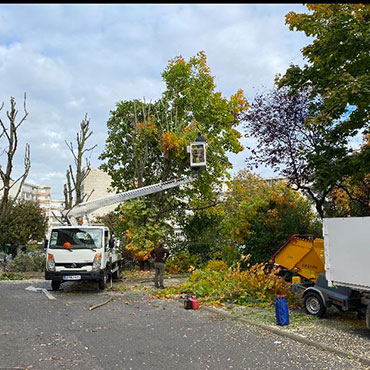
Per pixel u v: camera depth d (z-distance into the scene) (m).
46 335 7.80
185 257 21.02
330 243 8.61
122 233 21.64
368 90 9.91
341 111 11.95
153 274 19.27
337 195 17.16
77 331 8.14
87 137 21.75
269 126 15.00
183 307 10.96
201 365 6.04
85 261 14.01
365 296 8.31
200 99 22.42
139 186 21.53
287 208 17.50
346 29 11.36
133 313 10.03
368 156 11.58
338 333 7.79
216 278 12.86
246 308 10.58
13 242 36.59
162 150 21.16
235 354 6.58
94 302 11.83
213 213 22.20
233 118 22.97
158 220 21.39
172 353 6.64
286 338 7.60
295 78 13.41
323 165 12.10
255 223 17.66
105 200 16.95
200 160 16.50
